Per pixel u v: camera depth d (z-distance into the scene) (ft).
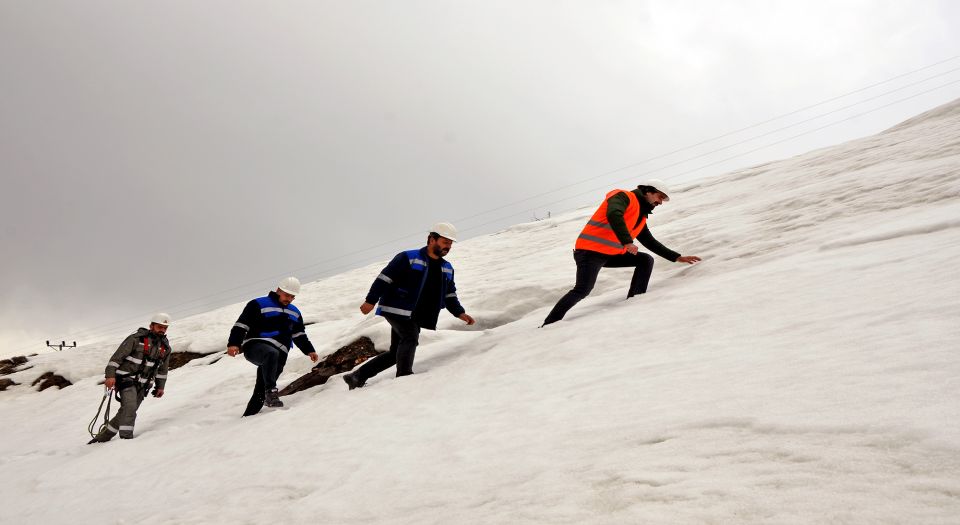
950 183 19.61
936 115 38.01
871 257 13.65
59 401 40.04
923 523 3.75
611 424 7.90
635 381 9.90
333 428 13.83
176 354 45.70
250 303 21.98
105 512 12.65
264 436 15.19
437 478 8.09
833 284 12.32
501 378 13.61
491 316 26.61
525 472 7.13
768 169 49.21
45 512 14.24
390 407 14.28
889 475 4.50
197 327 57.52
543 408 9.98
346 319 43.78
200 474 13.41
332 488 9.34
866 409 5.86
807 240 18.94
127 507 12.50
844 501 4.28
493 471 7.59
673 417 7.37
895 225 16.20
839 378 7.01
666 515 4.77
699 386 8.48
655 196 18.43
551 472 6.79
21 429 34.73
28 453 24.76
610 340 13.76
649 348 12.10
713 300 14.33
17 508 15.40
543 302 26.68
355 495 8.56
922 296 9.47
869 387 6.43
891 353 7.32
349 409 15.20
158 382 25.34
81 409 36.04
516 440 8.62
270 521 8.64
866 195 22.43
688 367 9.76
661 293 17.81
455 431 10.28
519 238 62.34
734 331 11.29
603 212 18.51
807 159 42.22
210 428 20.39
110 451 20.33
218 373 36.35
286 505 9.20
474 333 23.85
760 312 12.03
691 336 11.96
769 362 8.60
